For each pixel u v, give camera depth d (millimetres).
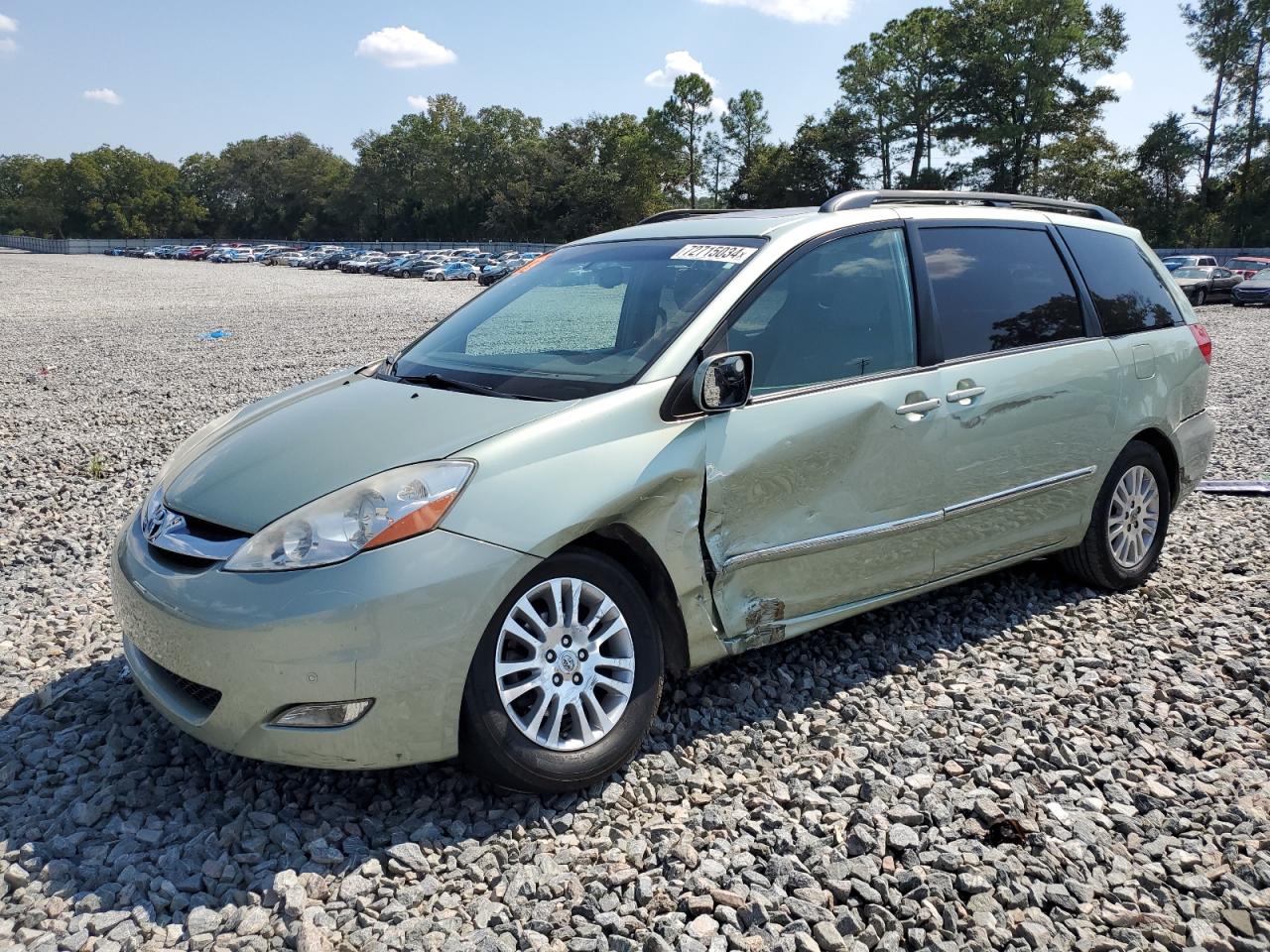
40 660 3959
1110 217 5023
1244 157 73062
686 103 101188
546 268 4211
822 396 3436
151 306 31438
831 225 3705
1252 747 3285
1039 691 3672
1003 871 2584
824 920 2402
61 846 2674
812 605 3520
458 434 2902
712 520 3172
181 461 3381
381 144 127500
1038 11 71500
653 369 3152
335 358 16156
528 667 2826
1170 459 4895
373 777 3057
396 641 2594
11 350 17734
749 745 3258
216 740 2736
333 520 2664
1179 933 2406
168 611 2723
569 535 2818
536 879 2555
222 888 2525
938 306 3877
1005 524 4102
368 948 2311
